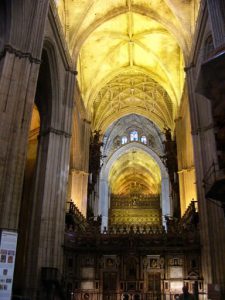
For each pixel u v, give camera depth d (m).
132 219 45.38
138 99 35.47
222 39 13.83
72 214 19.80
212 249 15.28
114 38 27.02
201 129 18.06
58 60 18.84
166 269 18.03
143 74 32.22
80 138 26.83
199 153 17.80
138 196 47.00
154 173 49.28
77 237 18.95
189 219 20.97
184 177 25.80
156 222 44.62
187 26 20.95
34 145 23.70
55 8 17.02
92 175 28.81
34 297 14.45
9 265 8.87
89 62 28.17
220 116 11.55
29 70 13.24
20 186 11.70
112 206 46.62
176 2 21.14
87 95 28.50
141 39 27.17
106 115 35.81
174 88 28.39
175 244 18.38
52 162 17.78
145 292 17.73
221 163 11.69
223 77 10.87
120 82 33.47
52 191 17.17
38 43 13.91
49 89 18.84
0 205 11.03
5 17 14.27
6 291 8.63
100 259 18.61
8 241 9.00
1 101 12.04
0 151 11.46
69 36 21.25
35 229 16.06
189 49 20.61
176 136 28.09
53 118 18.72
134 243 18.75
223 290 12.88
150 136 43.38
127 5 23.06
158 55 27.95
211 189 11.52
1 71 12.57
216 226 15.18
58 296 15.24
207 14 16.25
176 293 17.36
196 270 17.62
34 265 15.20
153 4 22.59
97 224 26.38
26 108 12.64
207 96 11.69
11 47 13.05
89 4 21.38
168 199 39.69
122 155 45.50
